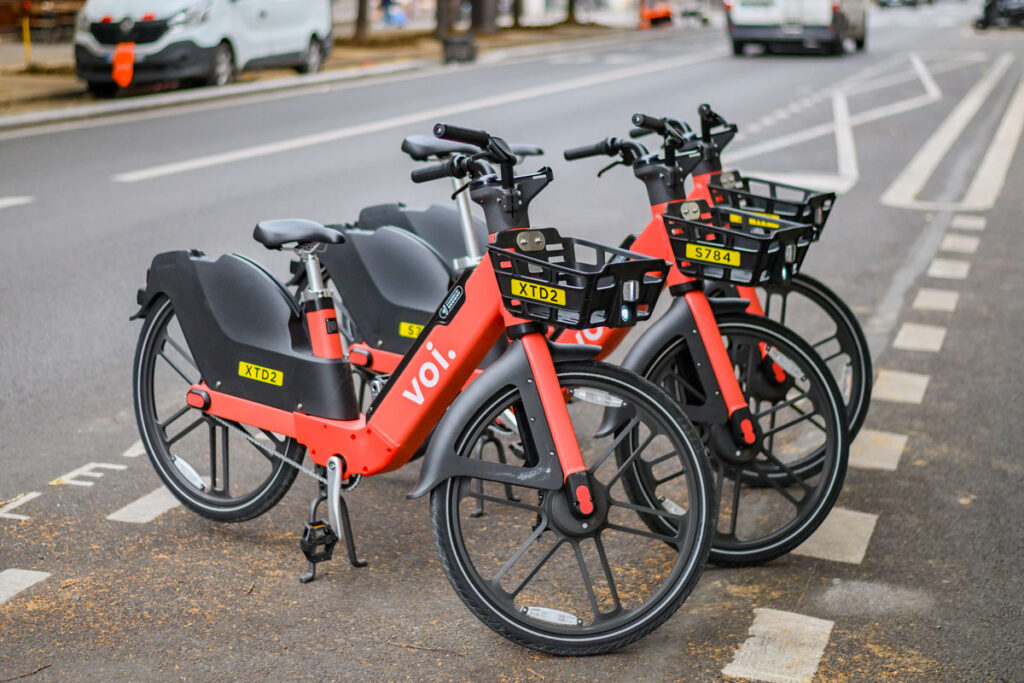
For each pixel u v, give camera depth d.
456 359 3.33
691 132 4.24
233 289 3.86
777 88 20.17
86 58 16.84
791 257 3.47
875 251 8.34
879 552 3.89
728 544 3.74
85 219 9.16
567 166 12.10
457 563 3.17
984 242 8.67
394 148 12.97
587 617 3.47
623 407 3.33
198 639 3.31
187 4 17.28
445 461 3.15
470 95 18.62
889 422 5.09
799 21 27.02
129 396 5.36
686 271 3.57
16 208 9.57
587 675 3.16
